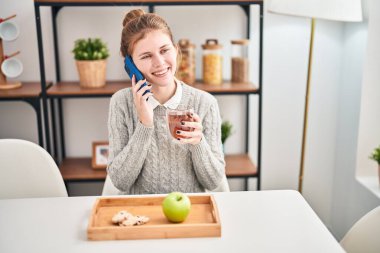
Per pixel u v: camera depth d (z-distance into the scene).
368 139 2.57
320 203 3.01
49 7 2.58
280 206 1.45
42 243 1.25
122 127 1.72
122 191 1.74
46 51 2.64
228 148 2.88
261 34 2.33
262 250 1.21
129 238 1.26
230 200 1.49
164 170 1.74
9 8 2.57
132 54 1.59
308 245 1.23
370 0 2.38
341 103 2.80
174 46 1.64
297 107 2.83
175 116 1.50
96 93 2.38
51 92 2.38
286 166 2.93
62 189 1.79
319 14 2.13
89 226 1.26
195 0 2.26
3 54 2.50
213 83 2.54
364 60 2.46
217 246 1.22
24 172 1.77
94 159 2.63
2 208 1.45
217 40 2.56
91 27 2.63
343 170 2.79
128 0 2.25
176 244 1.23
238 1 2.27
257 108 2.82
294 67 2.76
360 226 1.55
